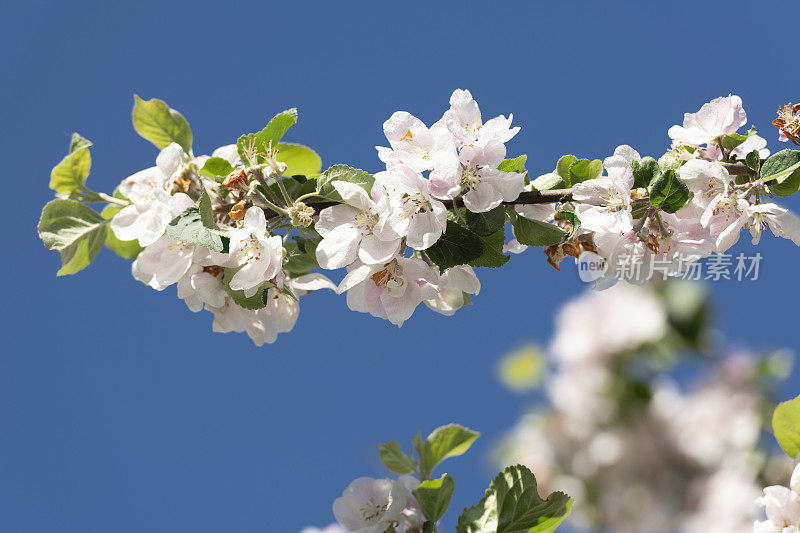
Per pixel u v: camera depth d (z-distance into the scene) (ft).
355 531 4.61
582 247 4.62
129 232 4.57
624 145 4.51
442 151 4.41
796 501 4.50
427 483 4.56
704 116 4.61
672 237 4.54
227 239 4.46
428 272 4.48
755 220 4.54
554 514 4.54
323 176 4.48
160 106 4.71
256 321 4.68
